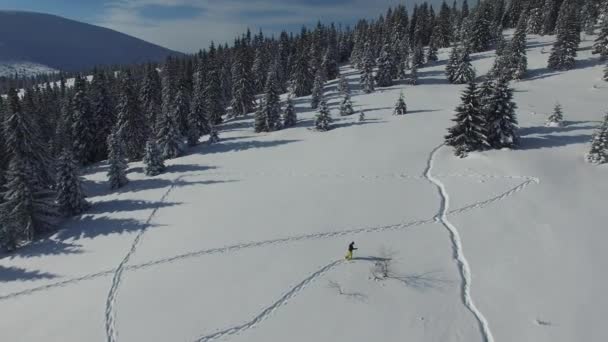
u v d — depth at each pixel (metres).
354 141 50.75
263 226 30.48
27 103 65.38
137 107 59.31
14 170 35.28
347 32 141.25
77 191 38.31
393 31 117.94
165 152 54.12
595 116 50.31
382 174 39.16
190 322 20.67
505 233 26.42
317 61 100.25
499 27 107.31
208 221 32.62
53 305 24.03
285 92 101.44
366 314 20.11
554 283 21.45
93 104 61.81
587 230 25.97
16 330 22.05
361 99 75.44
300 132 59.41
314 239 27.83
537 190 31.58
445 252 25.00
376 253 25.36
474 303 20.44
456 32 117.69
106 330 20.83
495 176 35.00
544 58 88.81
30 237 34.81
